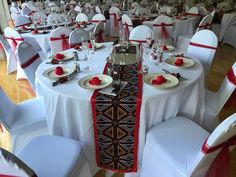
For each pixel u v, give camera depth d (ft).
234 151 6.41
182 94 4.95
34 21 13.58
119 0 22.31
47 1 21.74
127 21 12.57
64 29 9.43
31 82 6.97
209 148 3.54
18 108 6.14
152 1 23.45
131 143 4.91
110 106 4.49
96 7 18.17
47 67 6.13
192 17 14.70
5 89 10.50
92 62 6.40
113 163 5.24
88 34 9.20
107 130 4.79
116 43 7.88
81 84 4.94
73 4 21.62
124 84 4.98
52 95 4.78
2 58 14.25
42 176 3.95
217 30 17.33
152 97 4.50
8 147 6.35
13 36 9.70
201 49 7.63
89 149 5.12
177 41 13.21
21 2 23.13
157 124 5.03
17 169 2.75
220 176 4.17
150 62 6.31
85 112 4.63
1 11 15.51
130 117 4.58
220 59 13.84
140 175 5.30
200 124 5.95
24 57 6.78
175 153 4.33
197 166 3.81
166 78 5.17
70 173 4.07
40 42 10.43
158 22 11.76
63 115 4.90
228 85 5.75
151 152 4.72
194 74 5.47
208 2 21.70
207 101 6.32
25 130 5.57
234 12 17.46
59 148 4.52
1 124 5.51
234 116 3.32
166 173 4.39
